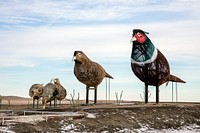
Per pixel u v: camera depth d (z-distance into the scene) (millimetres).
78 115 25547
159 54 34406
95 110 29234
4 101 46812
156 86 35125
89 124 24047
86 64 33531
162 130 25297
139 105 33000
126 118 26828
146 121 26969
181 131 25438
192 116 30375
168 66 34844
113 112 28422
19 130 20750
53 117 24156
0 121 21844
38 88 34875
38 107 35906
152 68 33750
